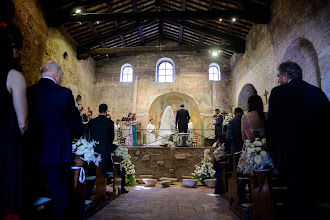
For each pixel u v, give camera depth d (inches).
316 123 71.4
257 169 98.6
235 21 402.9
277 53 305.0
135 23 443.8
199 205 155.7
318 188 64.7
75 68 443.5
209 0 374.3
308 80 268.8
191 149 310.2
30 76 294.0
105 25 435.8
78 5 347.3
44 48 331.3
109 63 564.7
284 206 89.3
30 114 80.9
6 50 63.1
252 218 110.3
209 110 536.4
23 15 278.7
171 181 260.7
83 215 111.7
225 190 181.2
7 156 60.2
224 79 552.7
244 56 449.4
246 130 120.8
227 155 172.9
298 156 69.1
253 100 125.6
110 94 548.7
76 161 107.7
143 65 563.5
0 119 59.9
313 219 62.4
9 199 59.1
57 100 83.7
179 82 551.8
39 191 87.3
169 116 412.5
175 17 343.6
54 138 81.1
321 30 212.4
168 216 127.6
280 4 294.7
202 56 565.6
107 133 155.9
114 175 179.0
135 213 133.6
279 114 78.2
